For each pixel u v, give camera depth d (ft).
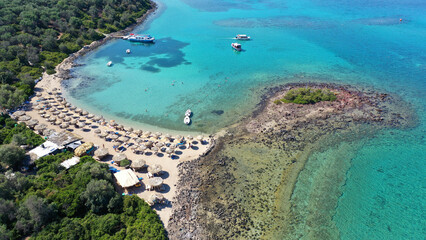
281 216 163.94
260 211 166.40
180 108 280.92
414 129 241.76
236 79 344.28
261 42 472.44
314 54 417.90
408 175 195.11
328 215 165.58
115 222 145.48
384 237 153.99
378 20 582.76
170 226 155.12
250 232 153.89
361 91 305.94
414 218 164.66
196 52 432.25
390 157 211.20
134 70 368.27
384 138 230.48
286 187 183.73
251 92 312.09
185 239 148.46
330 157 210.59
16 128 217.56
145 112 273.54
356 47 439.63
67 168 180.14
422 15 610.24
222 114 270.05
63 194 152.66
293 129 242.17
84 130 236.02
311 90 305.12
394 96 294.87
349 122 250.98
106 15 527.40
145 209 156.46
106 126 243.19
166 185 182.70
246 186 183.73
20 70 323.37
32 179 165.99
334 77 342.85
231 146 222.48
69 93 305.94
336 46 447.01
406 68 360.28
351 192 181.37
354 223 161.27
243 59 404.57
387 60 386.73
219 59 404.98
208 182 186.39
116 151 211.82
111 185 166.30
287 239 151.23
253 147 220.84
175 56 416.67
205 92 312.91
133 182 175.01
